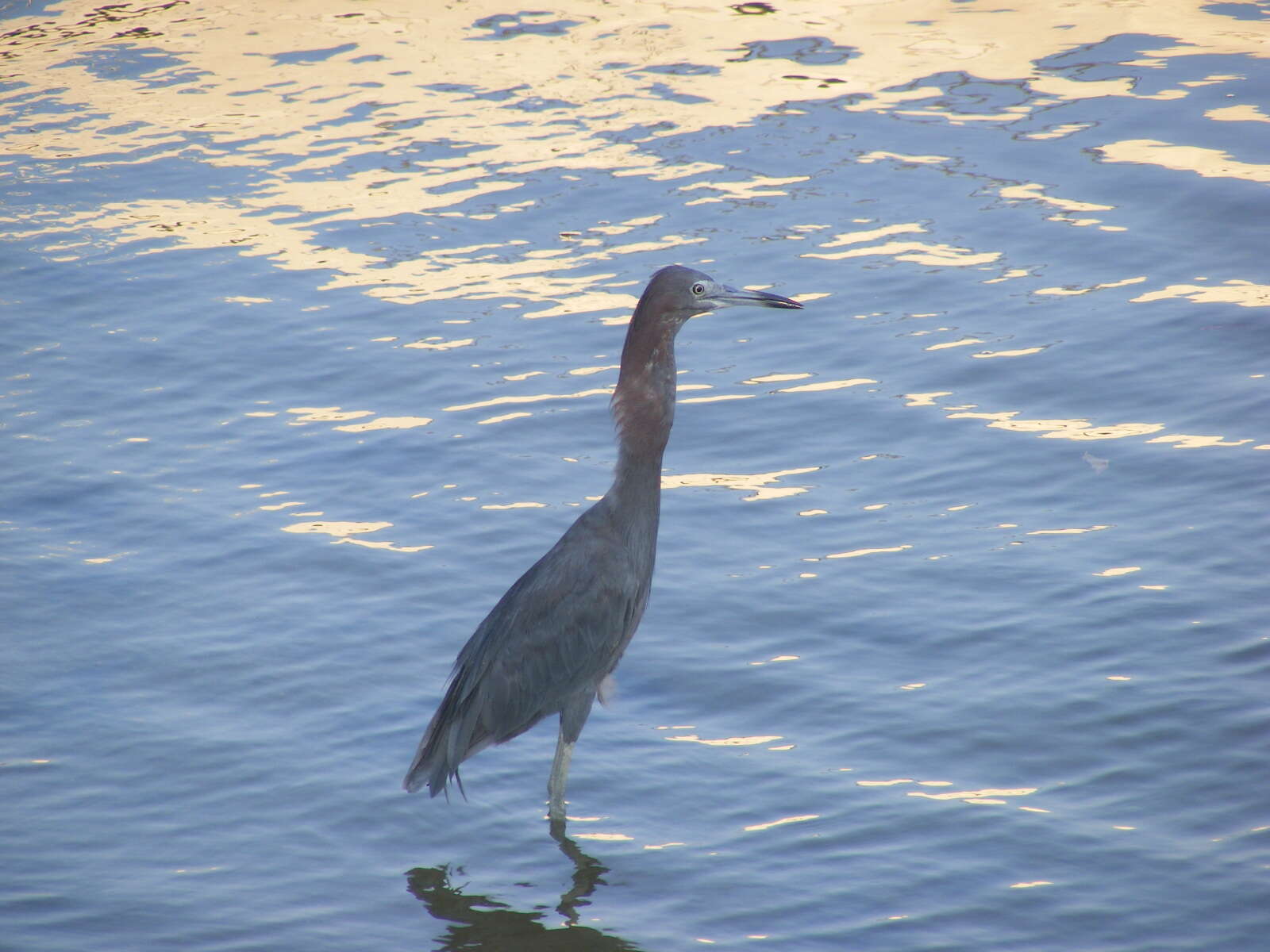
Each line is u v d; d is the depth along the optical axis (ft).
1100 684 37.50
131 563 44.93
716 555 44.65
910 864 32.24
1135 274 59.06
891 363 54.95
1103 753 35.17
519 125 76.64
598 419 52.70
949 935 30.12
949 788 34.55
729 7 90.79
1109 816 33.14
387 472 49.88
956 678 38.40
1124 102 73.56
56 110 81.56
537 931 30.86
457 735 34.86
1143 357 53.42
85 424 53.26
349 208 69.56
